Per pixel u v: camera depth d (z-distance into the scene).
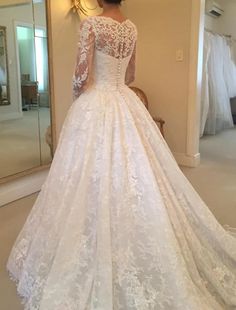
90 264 1.47
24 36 2.85
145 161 1.63
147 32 3.99
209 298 1.51
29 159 3.04
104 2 1.70
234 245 1.84
